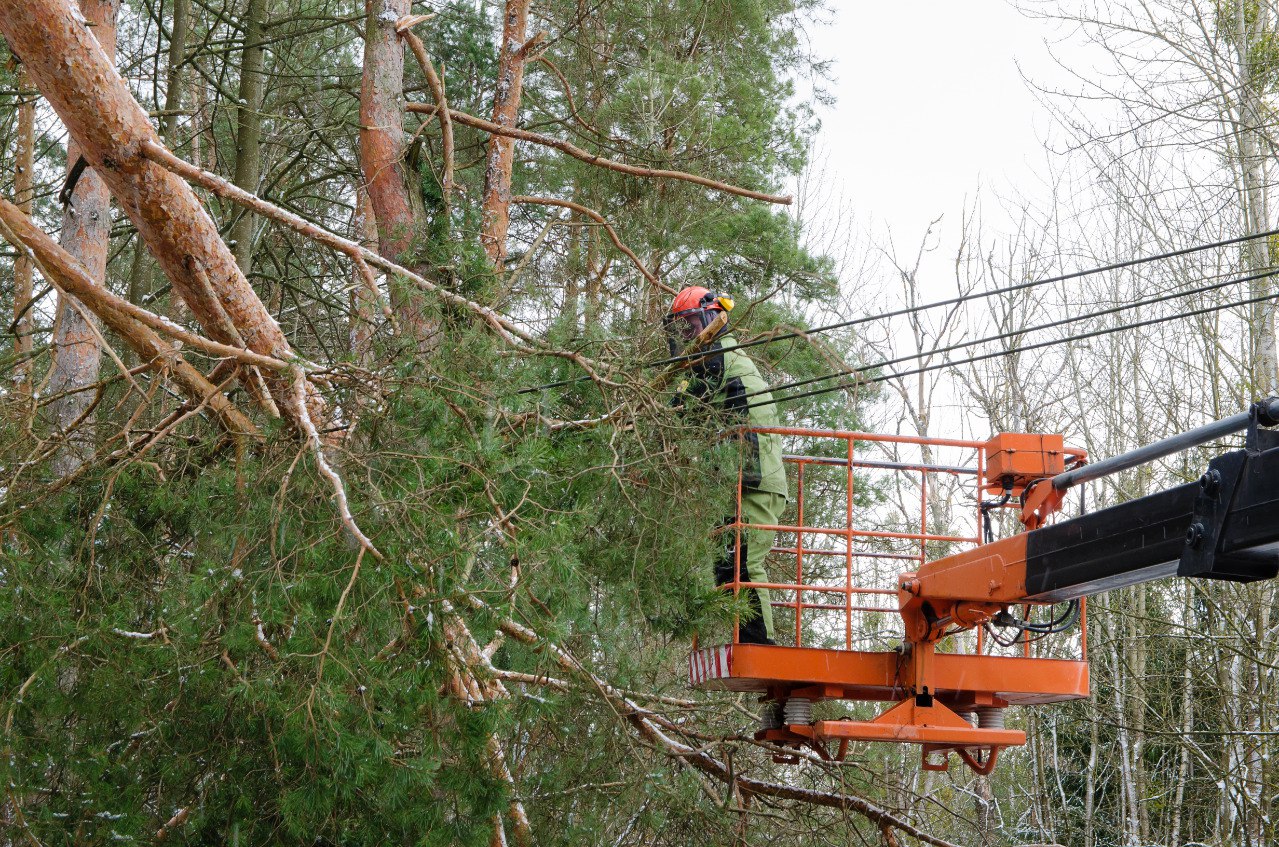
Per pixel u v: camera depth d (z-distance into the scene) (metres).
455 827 5.51
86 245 10.35
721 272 13.27
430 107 9.77
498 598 5.36
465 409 6.24
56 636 5.76
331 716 4.96
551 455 6.19
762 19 15.24
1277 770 13.94
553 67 10.83
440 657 5.27
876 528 14.48
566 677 6.95
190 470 7.07
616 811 7.19
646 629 7.25
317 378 6.51
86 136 6.71
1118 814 18.22
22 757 5.65
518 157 13.96
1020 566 5.77
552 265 12.38
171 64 12.96
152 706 5.91
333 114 15.01
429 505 5.47
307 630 5.17
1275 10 14.88
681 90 12.76
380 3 9.74
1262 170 15.42
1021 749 19.75
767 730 7.22
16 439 6.35
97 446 6.89
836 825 8.51
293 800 5.16
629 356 7.18
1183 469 16.41
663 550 6.55
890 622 16.17
